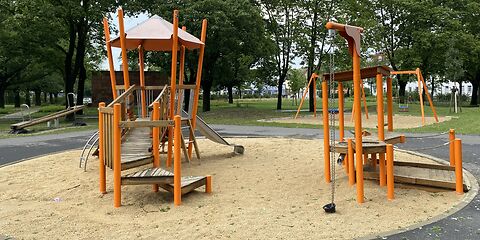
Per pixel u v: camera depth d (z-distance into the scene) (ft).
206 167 29.22
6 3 80.43
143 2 86.99
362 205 19.48
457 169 21.20
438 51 110.22
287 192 22.17
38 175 27.53
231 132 54.75
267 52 97.45
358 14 105.50
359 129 19.97
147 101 38.11
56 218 18.25
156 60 88.63
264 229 16.28
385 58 118.52
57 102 236.43
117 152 20.02
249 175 26.40
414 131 50.62
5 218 18.33
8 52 89.04
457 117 73.67
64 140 50.16
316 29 105.09
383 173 22.66
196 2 80.18
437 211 18.45
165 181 20.54
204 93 104.37
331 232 15.85
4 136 55.88
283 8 109.29
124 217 18.35
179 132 20.04
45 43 87.30
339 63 100.73
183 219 17.72
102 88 93.61
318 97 223.71
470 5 116.78
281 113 98.89
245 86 197.98
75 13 78.18
